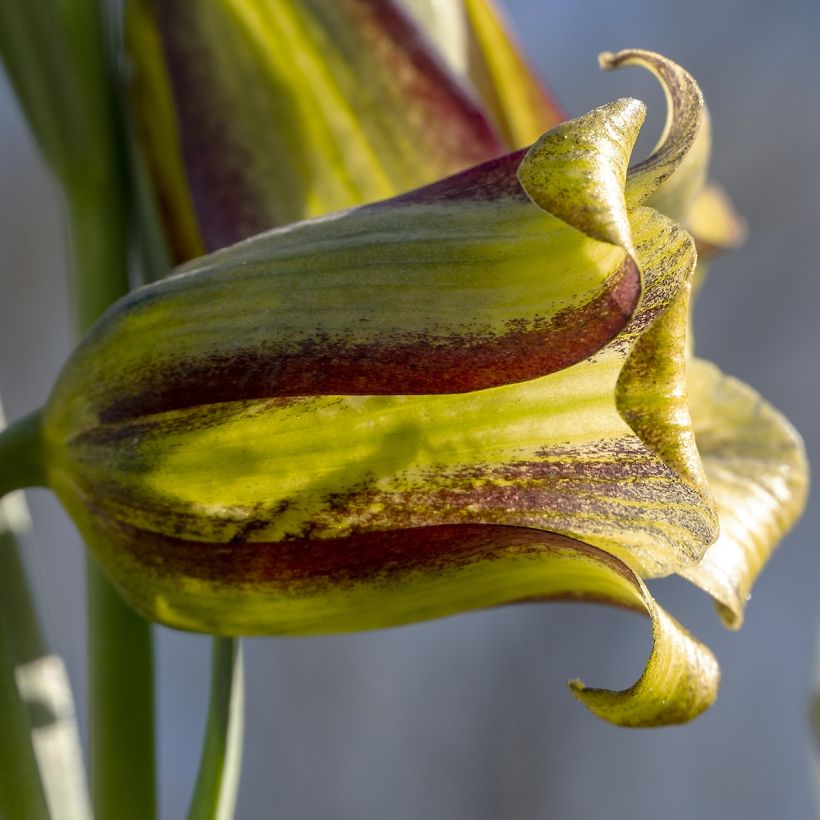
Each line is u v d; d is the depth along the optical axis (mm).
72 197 208
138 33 210
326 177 210
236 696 199
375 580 191
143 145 210
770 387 615
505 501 189
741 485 200
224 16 210
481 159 210
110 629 204
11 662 192
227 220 209
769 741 622
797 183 616
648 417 180
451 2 216
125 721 203
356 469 190
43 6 207
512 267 186
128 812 203
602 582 190
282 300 188
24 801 190
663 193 198
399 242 188
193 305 190
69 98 207
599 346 184
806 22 621
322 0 210
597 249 184
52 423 193
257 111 210
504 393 188
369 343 187
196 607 193
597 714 186
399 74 210
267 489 190
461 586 192
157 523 192
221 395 189
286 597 192
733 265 623
